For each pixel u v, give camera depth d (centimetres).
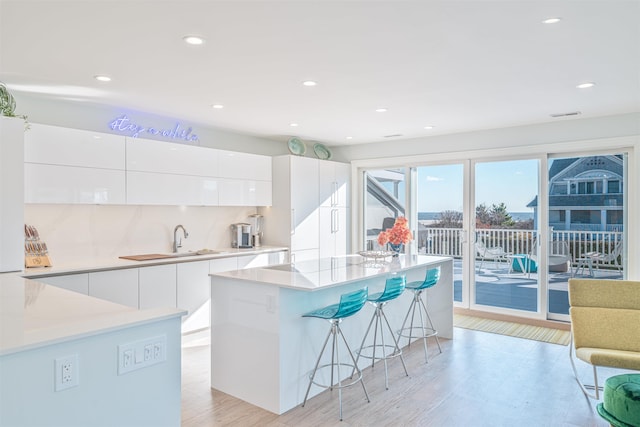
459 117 488
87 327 155
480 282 583
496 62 308
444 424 280
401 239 442
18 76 334
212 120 500
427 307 489
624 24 245
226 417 288
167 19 236
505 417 290
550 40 269
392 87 369
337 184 667
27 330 151
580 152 512
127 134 466
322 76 338
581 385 338
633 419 198
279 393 294
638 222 463
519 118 494
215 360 334
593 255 508
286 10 227
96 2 216
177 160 478
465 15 234
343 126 539
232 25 245
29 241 378
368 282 392
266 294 301
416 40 268
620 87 371
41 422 140
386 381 341
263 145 630
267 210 608
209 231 557
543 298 533
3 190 312
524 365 389
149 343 168
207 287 478
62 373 144
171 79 344
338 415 292
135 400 164
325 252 641
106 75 333
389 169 666
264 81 350
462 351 430
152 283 425
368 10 228
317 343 328
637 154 464
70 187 388
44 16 232
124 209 468
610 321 334
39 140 369
